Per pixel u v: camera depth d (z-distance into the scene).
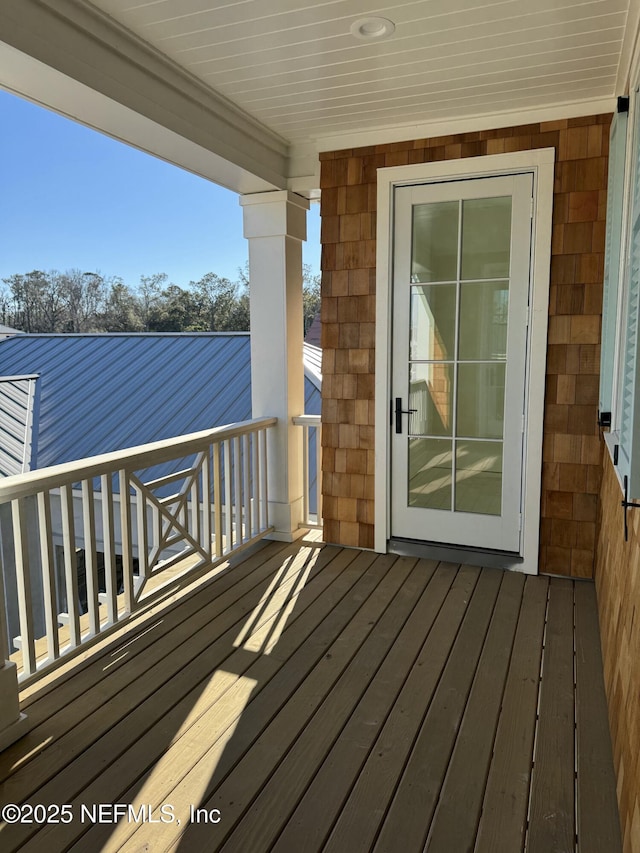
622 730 1.88
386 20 2.42
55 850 1.68
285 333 4.18
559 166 3.41
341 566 3.84
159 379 8.08
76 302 28.30
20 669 2.62
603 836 1.74
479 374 3.76
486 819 1.80
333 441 4.17
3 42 2.01
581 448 3.53
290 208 4.12
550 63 2.84
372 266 3.90
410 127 3.69
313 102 3.30
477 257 3.68
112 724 2.25
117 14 2.36
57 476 2.42
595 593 3.41
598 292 3.40
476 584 3.55
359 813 1.82
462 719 2.28
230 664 2.68
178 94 2.94
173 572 3.88
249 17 2.39
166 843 1.71
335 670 2.62
